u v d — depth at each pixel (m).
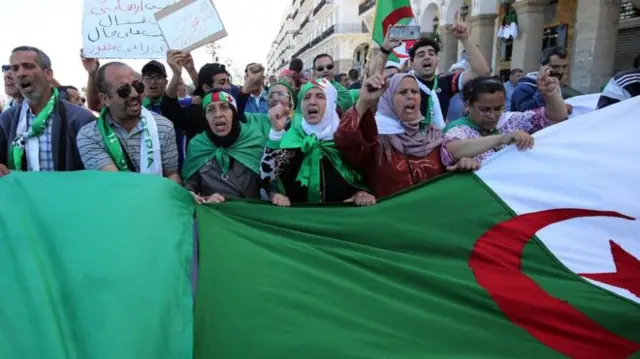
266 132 3.86
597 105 3.51
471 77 3.89
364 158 2.77
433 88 3.99
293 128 2.78
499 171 2.76
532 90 4.50
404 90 2.71
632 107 2.76
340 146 2.62
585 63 10.09
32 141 2.88
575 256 2.48
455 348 1.94
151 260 2.01
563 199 2.65
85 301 1.76
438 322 2.04
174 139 3.01
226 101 2.96
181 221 2.38
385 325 1.97
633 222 2.54
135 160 2.83
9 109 3.05
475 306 2.18
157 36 3.82
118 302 1.76
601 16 9.66
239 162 3.01
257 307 1.94
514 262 2.48
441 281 2.25
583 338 2.07
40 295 1.75
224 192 3.01
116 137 2.77
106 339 1.62
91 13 3.78
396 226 2.60
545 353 2.00
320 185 2.75
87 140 2.77
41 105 2.90
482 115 2.91
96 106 3.90
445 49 16.69
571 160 2.70
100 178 2.42
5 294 1.78
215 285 2.05
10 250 1.98
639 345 2.05
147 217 2.22
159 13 3.57
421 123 2.91
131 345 1.61
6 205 2.22
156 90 4.05
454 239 2.57
